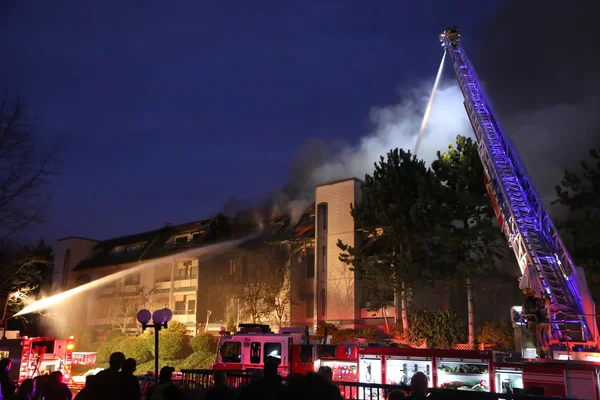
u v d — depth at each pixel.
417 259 25.09
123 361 6.32
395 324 27.84
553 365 11.71
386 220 25.33
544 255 18.30
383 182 26.41
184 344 36.69
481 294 28.73
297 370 15.43
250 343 16.28
